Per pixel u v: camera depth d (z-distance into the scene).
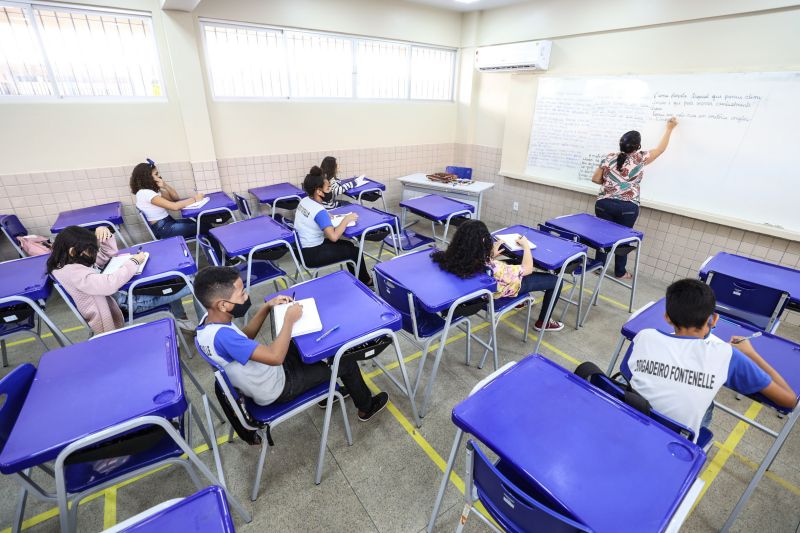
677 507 0.86
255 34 3.87
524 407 1.13
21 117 3.11
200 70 3.61
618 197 3.40
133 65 3.43
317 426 2.00
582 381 1.22
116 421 1.10
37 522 1.55
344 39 4.39
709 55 3.02
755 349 1.53
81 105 3.29
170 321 1.60
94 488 1.20
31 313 2.04
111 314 2.00
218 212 3.56
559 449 1.00
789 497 1.67
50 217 3.41
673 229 3.50
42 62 3.11
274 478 1.72
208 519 0.84
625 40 3.49
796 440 1.96
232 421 1.42
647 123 3.48
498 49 4.43
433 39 4.89
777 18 2.65
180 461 1.29
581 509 0.85
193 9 3.45
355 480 1.72
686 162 3.29
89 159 3.44
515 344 2.72
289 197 3.89
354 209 3.39
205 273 1.33
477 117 5.30
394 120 5.05
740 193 3.04
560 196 4.43
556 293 2.46
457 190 4.48
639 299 3.34
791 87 2.66
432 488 1.69
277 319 1.62
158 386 1.24
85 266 1.91
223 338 1.32
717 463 1.83
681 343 1.23
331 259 2.97
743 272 2.18
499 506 1.02
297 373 1.58
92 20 3.18
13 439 1.03
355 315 1.67
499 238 2.59
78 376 1.28
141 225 3.84
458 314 1.91
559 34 3.98
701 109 3.11
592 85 3.79
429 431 1.98
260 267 2.82
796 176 2.76
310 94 4.39
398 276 2.03
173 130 3.72
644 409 1.14
